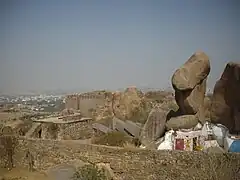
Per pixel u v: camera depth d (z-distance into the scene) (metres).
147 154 22.67
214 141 23.39
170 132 23.97
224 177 20.78
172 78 25.20
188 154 21.73
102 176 22.58
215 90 27.25
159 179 22.25
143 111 37.94
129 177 23.02
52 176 24.91
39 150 26.38
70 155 25.06
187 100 24.64
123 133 29.00
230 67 26.47
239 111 25.50
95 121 38.09
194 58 25.25
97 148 24.12
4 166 27.52
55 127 34.34
